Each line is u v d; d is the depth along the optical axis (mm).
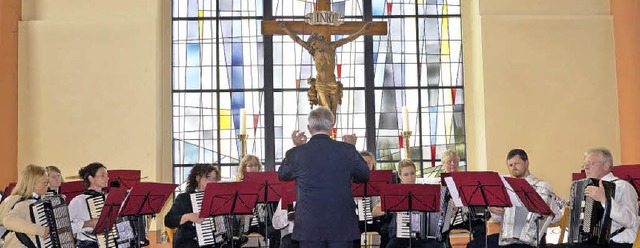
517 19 13062
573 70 12961
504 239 7523
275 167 13578
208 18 13922
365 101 13742
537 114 12875
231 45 13883
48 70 12883
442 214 7922
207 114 13695
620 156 12742
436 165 13578
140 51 12969
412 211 7617
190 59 13820
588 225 6797
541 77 12953
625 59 12555
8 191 8516
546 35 13039
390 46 13891
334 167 6297
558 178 12750
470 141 13523
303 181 6309
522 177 7871
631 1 12383
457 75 13820
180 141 13602
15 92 12617
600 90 12914
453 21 13977
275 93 13789
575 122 12859
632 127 12344
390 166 13594
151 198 7520
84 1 13086
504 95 12906
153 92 12906
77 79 12891
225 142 13633
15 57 12680
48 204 7062
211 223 7949
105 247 7980
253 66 13836
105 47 12977
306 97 13797
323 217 6215
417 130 13680
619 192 6781
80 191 8383
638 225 6844
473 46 13656
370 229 8875
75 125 12797
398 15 13984
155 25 13062
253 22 13945
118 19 13031
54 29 12969
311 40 11766
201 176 8148
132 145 12789
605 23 13039
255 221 8711
